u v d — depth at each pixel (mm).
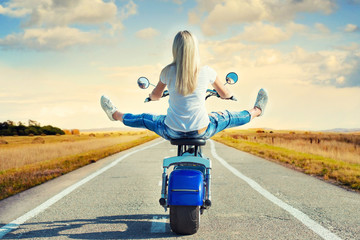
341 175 8641
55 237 4176
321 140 43500
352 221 4703
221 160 13156
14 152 20172
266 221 4730
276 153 15719
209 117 3809
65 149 22984
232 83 3926
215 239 4004
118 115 4027
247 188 7199
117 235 4203
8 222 4918
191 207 3908
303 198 6203
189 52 3400
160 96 3953
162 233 4254
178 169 4258
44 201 6281
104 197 6504
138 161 13320
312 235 4125
